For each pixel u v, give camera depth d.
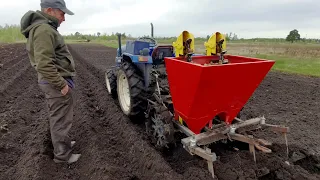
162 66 4.79
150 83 4.55
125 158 4.02
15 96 7.16
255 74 3.16
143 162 3.77
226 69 2.83
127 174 3.52
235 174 3.23
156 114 3.97
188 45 3.77
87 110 5.80
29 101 6.63
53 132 3.63
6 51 17.84
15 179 3.36
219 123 3.71
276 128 3.65
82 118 5.27
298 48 21.50
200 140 3.19
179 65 3.03
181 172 3.54
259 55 16.34
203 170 3.26
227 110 3.42
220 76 2.87
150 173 3.53
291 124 5.20
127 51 5.26
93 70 11.60
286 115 5.75
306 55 16.47
